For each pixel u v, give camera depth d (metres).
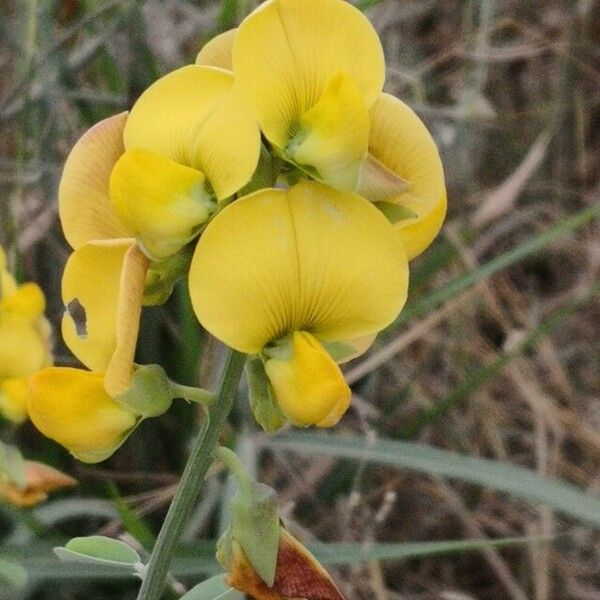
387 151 0.23
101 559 0.25
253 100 0.22
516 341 0.52
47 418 0.23
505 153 0.61
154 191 0.22
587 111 0.63
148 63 0.44
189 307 0.41
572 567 0.48
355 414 0.49
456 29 0.60
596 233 0.60
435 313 0.50
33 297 0.33
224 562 0.23
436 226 0.24
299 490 0.45
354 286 0.23
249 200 0.22
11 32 0.49
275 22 0.22
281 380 0.23
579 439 0.53
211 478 0.41
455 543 0.34
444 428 0.51
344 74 0.22
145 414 0.23
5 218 0.49
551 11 0.63
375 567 0.43
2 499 0.31
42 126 0.47
